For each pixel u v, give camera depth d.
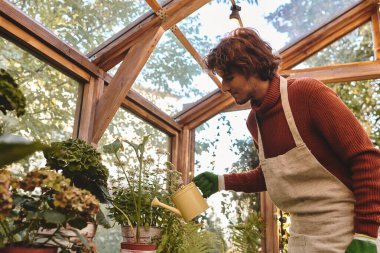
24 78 1.92
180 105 3.49
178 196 1.51
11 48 1.86
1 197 0.93
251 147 3.49
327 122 1.08
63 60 2.16
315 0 3.03
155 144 3.28
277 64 1.27
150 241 1.81
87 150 1.47
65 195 1.04
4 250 0.99
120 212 1.79
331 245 1.06
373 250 0.93
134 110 2.94
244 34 1.26
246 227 3.24
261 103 1.27
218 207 3.43
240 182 1.58
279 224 3.25
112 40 2.48
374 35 3.28
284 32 3.26
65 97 2.21
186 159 3.60
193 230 2.27
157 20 2.48
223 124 3.65
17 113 1.02
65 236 1.15
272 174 1.25
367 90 3.28
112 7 2.24
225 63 1.23
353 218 1.07
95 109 2.40
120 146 1.81
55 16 2.05
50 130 2.06
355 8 3.31
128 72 2.38
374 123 3.19
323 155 1.13
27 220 1.11
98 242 2.34
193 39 2.86
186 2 2.47
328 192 1.11
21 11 1.88
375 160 1.01
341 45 3.41
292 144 1.19
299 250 1.16
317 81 1.17
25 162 1.78
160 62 2.83
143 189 1.94
